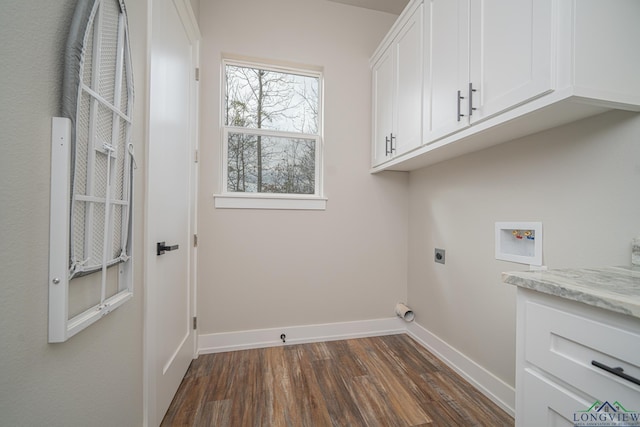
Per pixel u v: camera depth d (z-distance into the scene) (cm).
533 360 73
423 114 155
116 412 87
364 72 226
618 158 94
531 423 72
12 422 49
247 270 201
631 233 91
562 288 64
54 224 57
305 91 226
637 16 88
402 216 235
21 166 50
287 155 220
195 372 167
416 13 160
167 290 133
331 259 219
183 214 159
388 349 201
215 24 196
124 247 88
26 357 52
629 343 53
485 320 152
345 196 222
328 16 219
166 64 130
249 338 200
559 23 83
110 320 83
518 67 97
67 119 58
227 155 208
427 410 136
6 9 48
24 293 51
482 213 156
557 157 114
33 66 53
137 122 101
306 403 140
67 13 61
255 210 203
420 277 216
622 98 85
